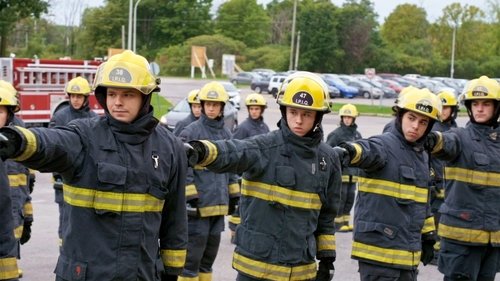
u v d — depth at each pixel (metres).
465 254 6.80
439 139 6.35
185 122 9.45
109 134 3.79
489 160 6.73
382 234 5.72
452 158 6.71
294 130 4.82
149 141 3.89
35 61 19.33
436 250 9.39
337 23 79.38
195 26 87.94
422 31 95.69
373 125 32.81
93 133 3.76
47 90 19.72
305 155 4.86
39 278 7.87
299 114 4.79
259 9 94.88
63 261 3.81
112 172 3.72
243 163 4.65
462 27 92.88
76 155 3.68
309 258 4.93
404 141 5.87
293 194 4.81
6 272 4.19
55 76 19.91
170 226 4.07
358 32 80.31
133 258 3.80
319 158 4.95
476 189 6.73
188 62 79.44
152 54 84.06
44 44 79.44
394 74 78.44
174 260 4.08
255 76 57.38
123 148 3.80
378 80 60.06
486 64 83.69
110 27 80.88
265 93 54.75
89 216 3.74
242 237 4.89
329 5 79.56
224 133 7.84
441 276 8.91
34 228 10.41
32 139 3.43
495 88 6.75
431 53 88.19
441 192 9.32
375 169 5.72
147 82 3.78
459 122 34.84
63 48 81.06
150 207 3.86
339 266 9.01
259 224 4.82
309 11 78.94
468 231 6.73
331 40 78.75
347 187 11.23
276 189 4.79
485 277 6.96
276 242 4.80
